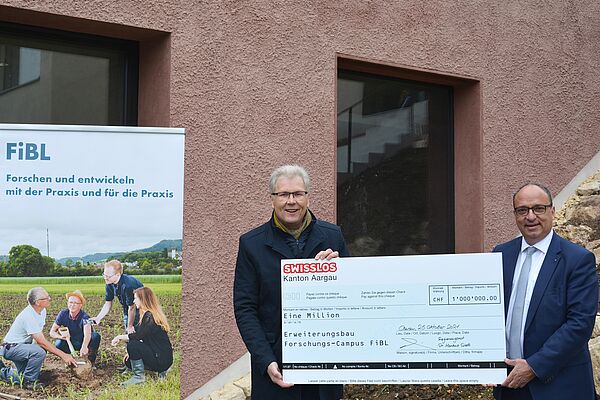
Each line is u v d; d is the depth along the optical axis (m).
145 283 4.68
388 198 7.47
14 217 4.52
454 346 4.20
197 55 6.05
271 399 4.26
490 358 4.16
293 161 6.47
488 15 7.77
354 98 7.30
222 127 6.14
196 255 5.98
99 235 4.62
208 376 5.98
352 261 4.27
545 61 8.20
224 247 6.10
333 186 6.67
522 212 4.29
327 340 4.27
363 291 4.27
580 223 7.84
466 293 4.20
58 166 4.59
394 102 7.57
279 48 6.44
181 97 5.97
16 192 4.53
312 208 6.55
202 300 5.98
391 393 5.93
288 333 4.29
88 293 4.59
